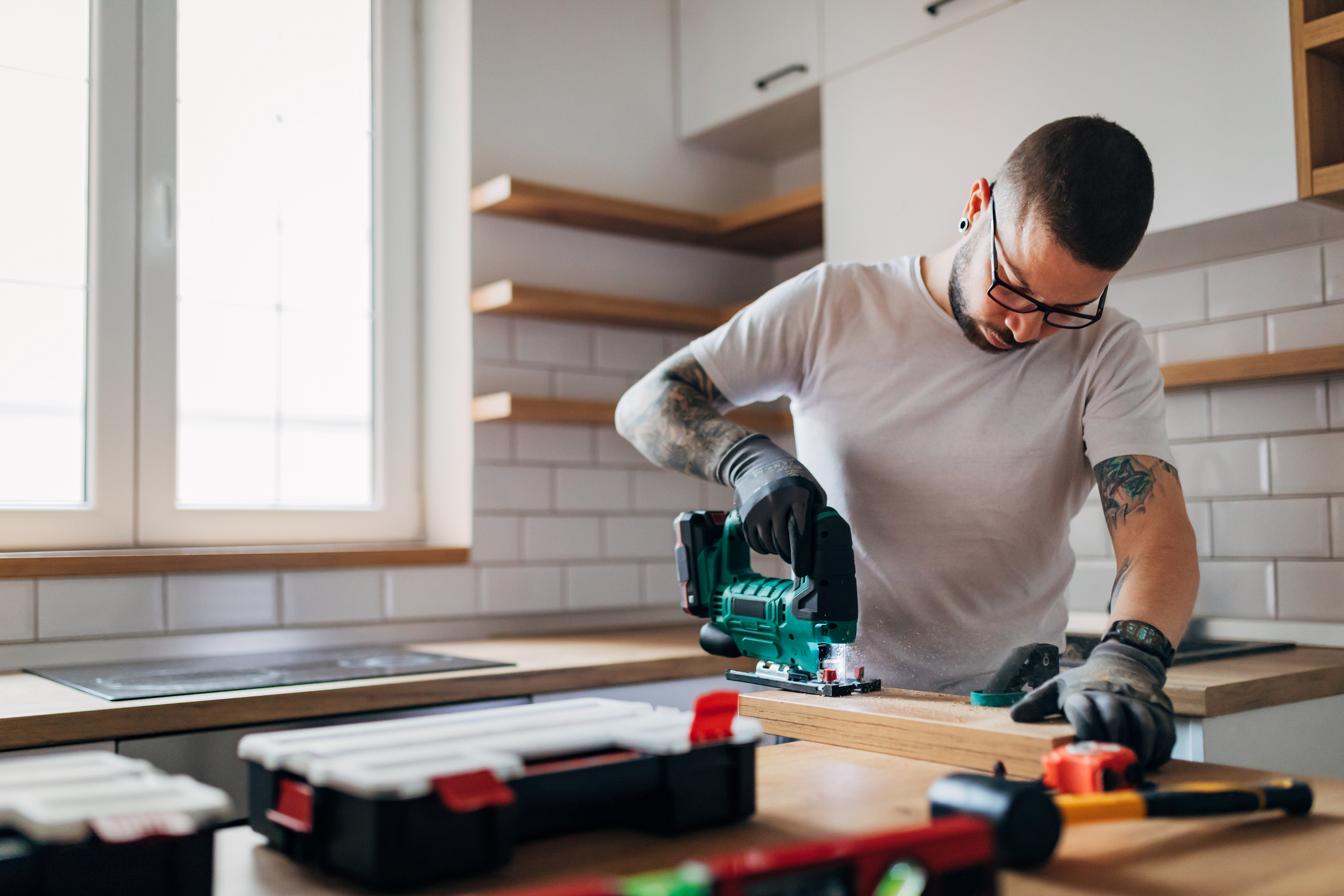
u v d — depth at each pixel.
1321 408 1.93
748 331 1.47
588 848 0.72
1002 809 0.66
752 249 2.84
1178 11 1.83
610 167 2.67
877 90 2.31
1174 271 2.13
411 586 2.34
